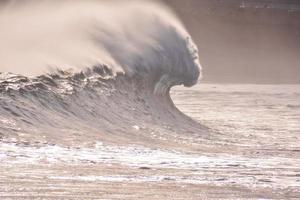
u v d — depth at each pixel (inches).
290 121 5177.2
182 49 4788.4
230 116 5452.8
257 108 6481.3
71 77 3651.6
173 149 2970.0
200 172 2373.3
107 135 3102.9
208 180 2230.6
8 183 1990.7
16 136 2664.9
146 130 3486.7
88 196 1918.1
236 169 2492.6
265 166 2605.8
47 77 3491.6
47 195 1897.1
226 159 2763.3
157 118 3976.4
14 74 3368.6
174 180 2196.1
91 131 3090.6
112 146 2802.7
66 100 3368.6
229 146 3331.7
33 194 1897.1
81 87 3614.7
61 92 3420.3
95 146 2743.6
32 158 2348.7
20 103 3051.2
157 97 4448.8
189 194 2016.5
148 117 3895.2
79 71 3769.7
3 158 2303.2
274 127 4640.8
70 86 3538.4
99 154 2566.4
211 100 7406.5
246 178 2304.4
